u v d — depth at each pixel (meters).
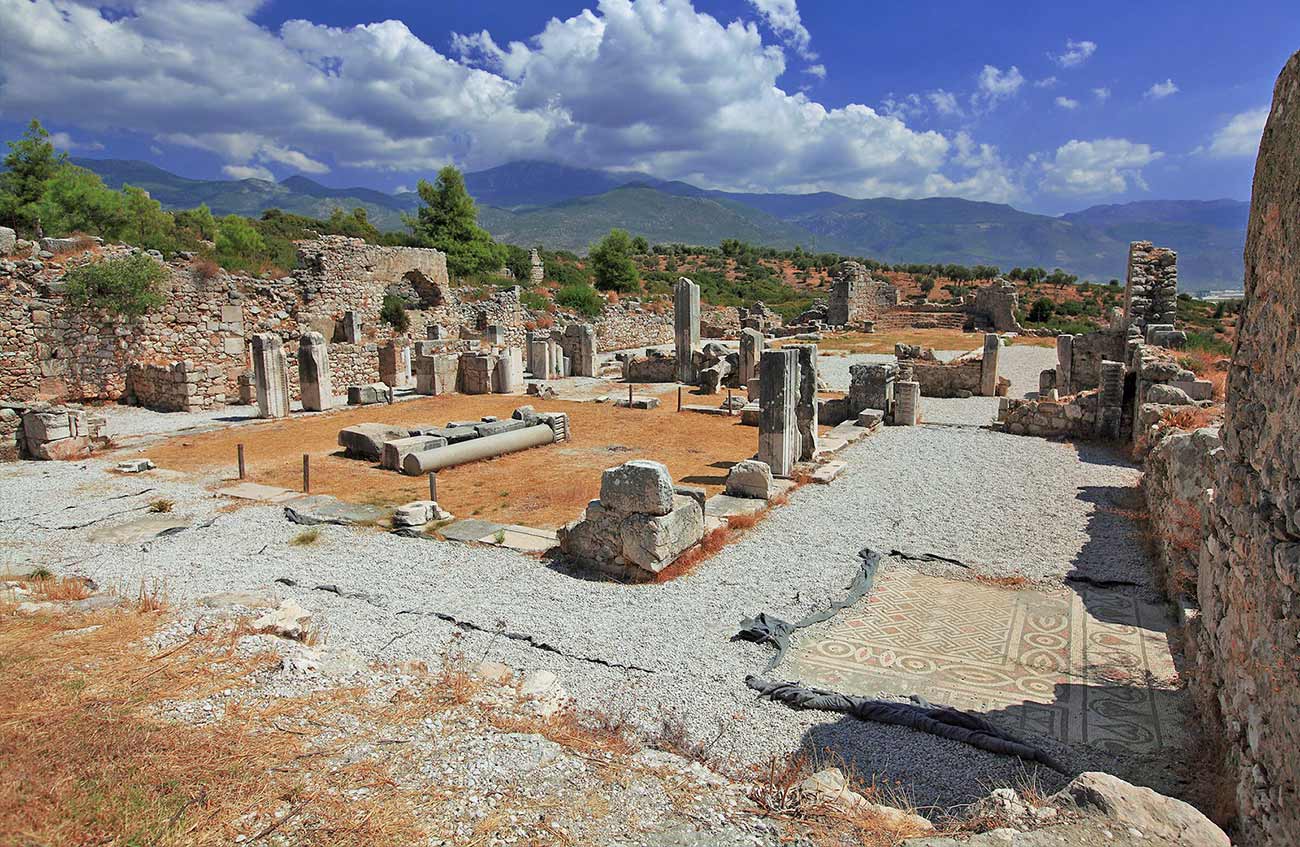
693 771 4.93
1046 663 7.05
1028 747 5.44
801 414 15.18
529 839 4.08
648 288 65.38
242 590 8.57
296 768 4.64
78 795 4.11
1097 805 3.63
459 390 26.92
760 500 12.38
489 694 5.94
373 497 12.81
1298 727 3.41
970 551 10.11
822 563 9.70
